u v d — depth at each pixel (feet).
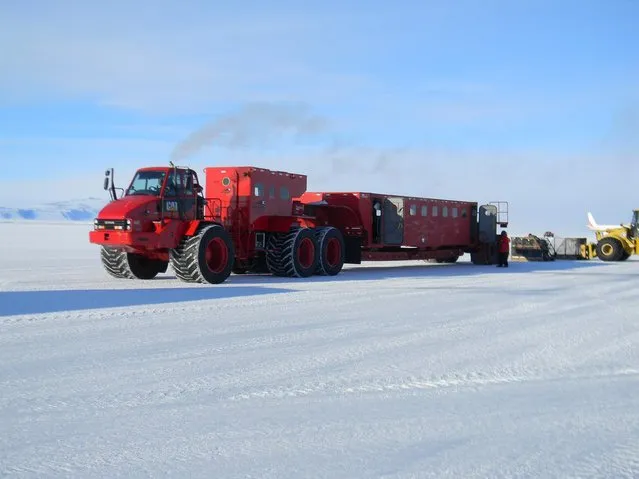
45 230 262.26
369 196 65.98
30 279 51.83
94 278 53.36
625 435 14.58
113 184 49.55
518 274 63.82
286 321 30.63
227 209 55.42
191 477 12.03
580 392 18.38
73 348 23.88
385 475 12.16
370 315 32.94
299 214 60.29
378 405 16.88
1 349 23.62
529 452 13.44
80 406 16.61
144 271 53.72
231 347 24.32
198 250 48.11
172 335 26.68
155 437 14.26
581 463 12.85
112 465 12.61
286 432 14.64
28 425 15.06
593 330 29.14
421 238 73.46
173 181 49.19
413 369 21.04
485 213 84.28
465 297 41.52
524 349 24.59
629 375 20.53
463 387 18.84
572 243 101.86
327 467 12.53
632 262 93.20
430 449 13.58
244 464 12.67
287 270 56.29
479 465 12.69
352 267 77.97
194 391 18.13
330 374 20.26
